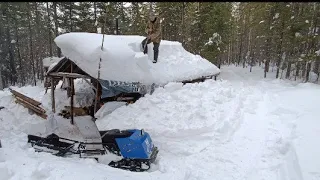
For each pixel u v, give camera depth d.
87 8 31.86
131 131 7.68
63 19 32.50
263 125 9.62
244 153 7.48
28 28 33.84
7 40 29.69
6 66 30.41
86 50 10.10
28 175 5.46
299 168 5.58
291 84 20.47
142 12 30.52
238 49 52.19
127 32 31.33
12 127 9.85
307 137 7.17
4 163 5.92
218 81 14.63
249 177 6.16
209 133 8.80
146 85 11.43
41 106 11.50
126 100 11.43
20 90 15.86
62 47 10.76
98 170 6.18
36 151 7.73
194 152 7.64
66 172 5.71
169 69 13.59
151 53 13.70
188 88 11.91
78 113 11.51
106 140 7.46
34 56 38.06
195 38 28.70
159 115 9.65
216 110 10.34
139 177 6.10
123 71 10.69
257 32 34.47
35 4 32.84
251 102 12.72
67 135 9.60
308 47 25.20
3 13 28.02
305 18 23.55
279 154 7.13
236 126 9.43
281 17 24.34
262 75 29.34
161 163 7.00
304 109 10.16
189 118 9.47
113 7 28.81
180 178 6.15
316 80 25.91
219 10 26.83
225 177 6.21
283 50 25.97
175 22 31.23
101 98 11.35
